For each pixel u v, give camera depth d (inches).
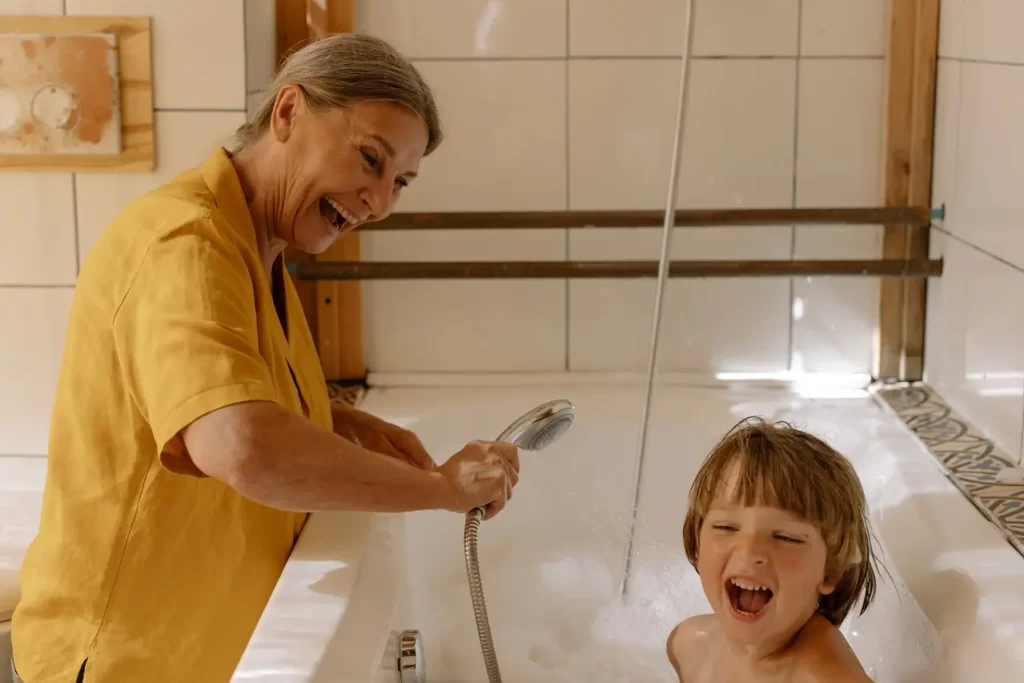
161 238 38.0
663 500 68.3
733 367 75.4
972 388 64.8
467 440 70.1
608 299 75.0
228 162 42.1
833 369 75.4
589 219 70.5
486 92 72.7
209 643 42.6
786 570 41.1
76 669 41.1
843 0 70.9
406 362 76.1
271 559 44.9
